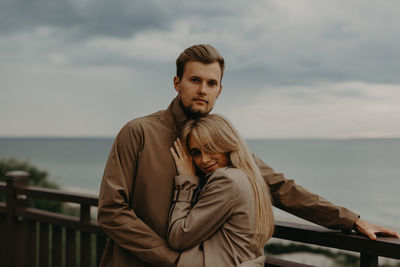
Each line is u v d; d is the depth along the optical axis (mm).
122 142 1379
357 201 29734
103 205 1304
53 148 119375
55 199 2389
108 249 1475
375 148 94000
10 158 11938
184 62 1409
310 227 1562
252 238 1244
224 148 1312
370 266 1374
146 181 1353
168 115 1483
